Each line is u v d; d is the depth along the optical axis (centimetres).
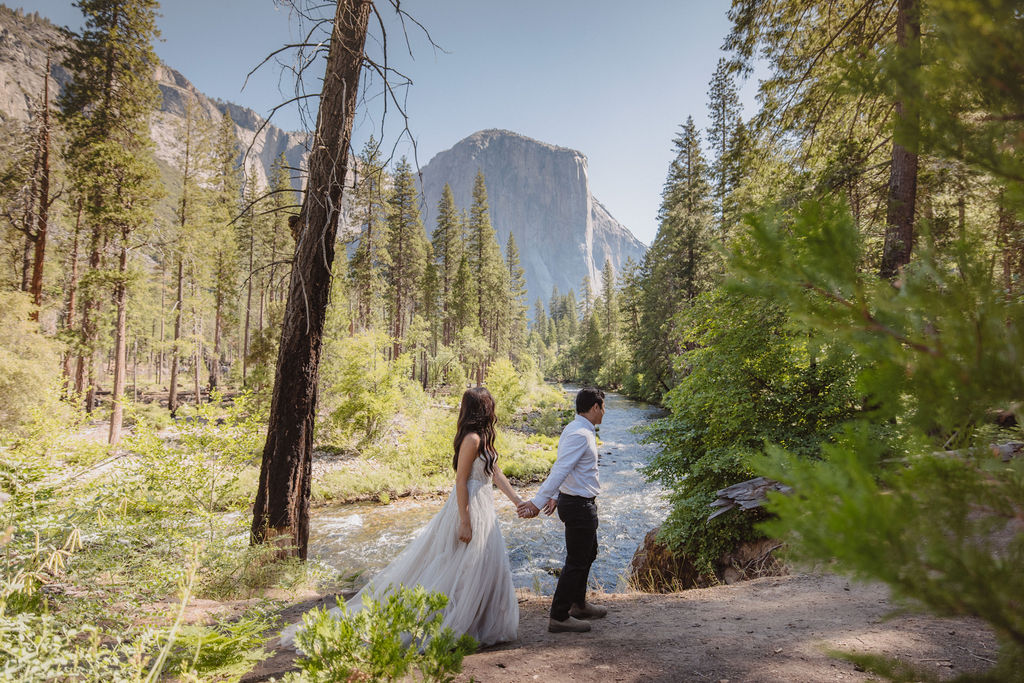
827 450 83
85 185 1870
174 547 369
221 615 348
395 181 4350
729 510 621
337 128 629
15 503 333
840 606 393
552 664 304
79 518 321
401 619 214
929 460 78
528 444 2327
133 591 296
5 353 1312
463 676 285
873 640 314
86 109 1992
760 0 969
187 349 2705
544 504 365
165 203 2341
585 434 367
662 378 3444
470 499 346
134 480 487
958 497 73
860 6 915
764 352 677
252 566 523
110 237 1953
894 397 78
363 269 3766
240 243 3603
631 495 1520
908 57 85
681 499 720
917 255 91
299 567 560
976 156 81
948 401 74
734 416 691
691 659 307
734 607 420
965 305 78
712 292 712
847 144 884
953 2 80
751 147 1070
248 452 671
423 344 4331
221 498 652
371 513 1374
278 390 616
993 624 68
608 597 486
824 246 88
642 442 807
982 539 69
